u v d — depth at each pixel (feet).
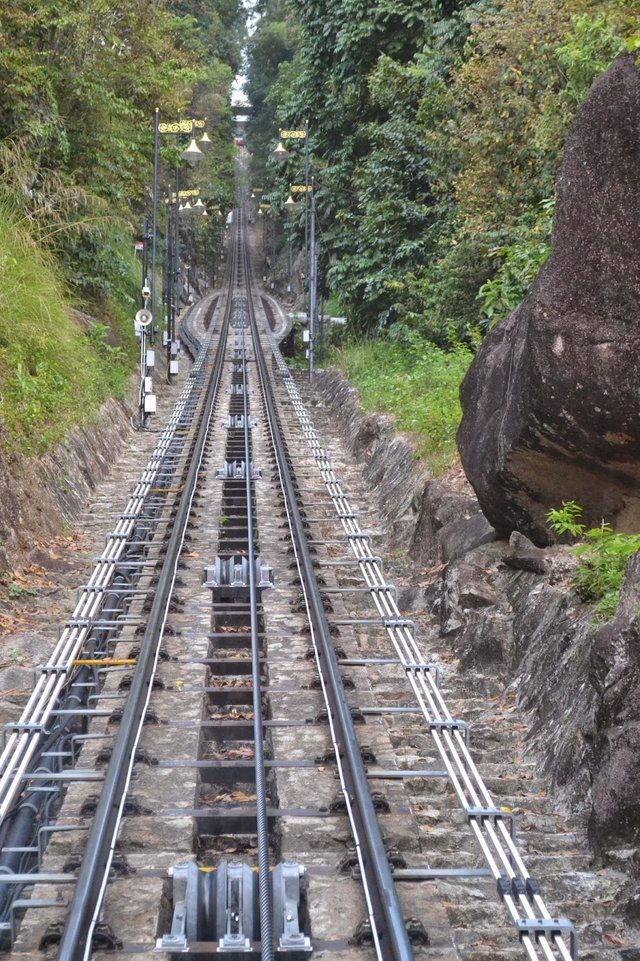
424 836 22.07
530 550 34.09
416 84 85.20
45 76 77.56
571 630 27.81
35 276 65.21
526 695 28.94
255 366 118.73
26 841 21.27
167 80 95.09
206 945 17.26
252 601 35.19
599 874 20.77
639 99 26.11
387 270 89.45
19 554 41.50
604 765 21.90
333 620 34.24
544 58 60.39
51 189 77.82
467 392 36.99
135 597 37.88
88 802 22.27
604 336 27.27
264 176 293.23
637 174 26.37
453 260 69.56
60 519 48.26
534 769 25.77
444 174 79.15
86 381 68.90
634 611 23.06
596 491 31.78
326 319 136.77
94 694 29.35
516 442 31.12
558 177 28.40
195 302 237.04
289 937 17.26
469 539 39.68
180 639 33.19
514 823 21.09
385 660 30.37
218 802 23.82
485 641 31.99
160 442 68.49
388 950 16.99
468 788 22.04
